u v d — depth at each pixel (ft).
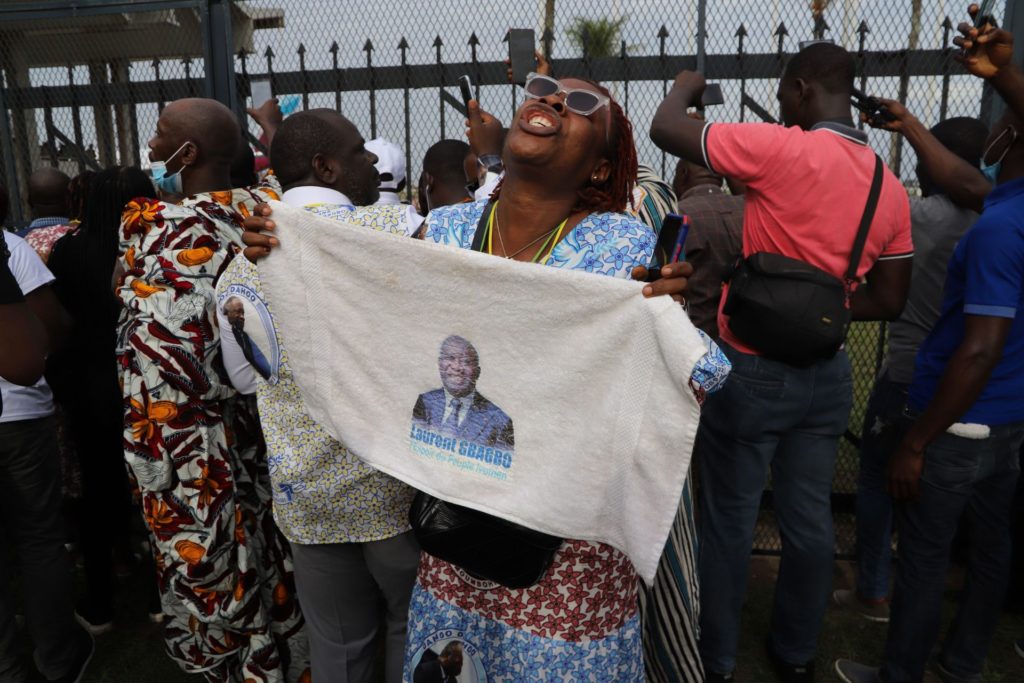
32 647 9.57
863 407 13.99
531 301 4.48
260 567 7.44
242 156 9.67
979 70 6.62
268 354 5.92
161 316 6.49
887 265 7.79
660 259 4.35
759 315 7.27
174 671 9.09
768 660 9.18
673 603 6.32
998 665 9.14
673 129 7.64
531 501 4.77
